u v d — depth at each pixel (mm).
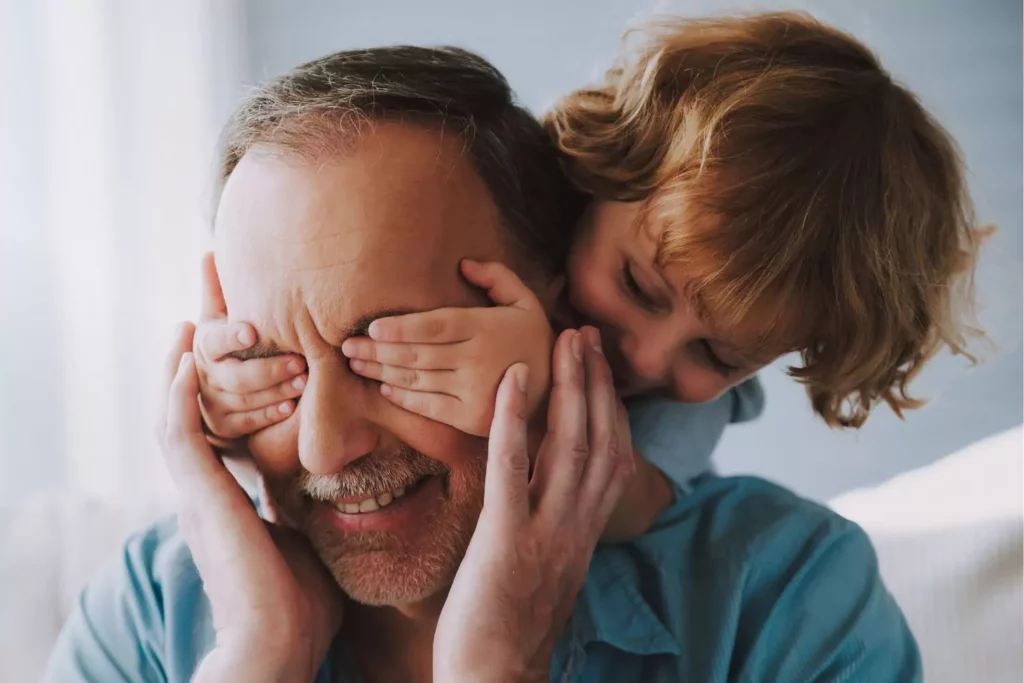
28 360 1617
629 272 846
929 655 1157
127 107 1655
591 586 916
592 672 892
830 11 1379
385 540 785
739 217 809
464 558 783
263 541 815
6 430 1598
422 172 750
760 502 985
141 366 1667
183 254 1675
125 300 1665
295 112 760
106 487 1637
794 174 832
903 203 885
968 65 1456
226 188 770
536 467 801
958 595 1194
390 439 761
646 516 963
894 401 992
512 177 818
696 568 937
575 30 1527
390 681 897
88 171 1650
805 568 921
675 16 987
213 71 1657
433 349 732
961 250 989
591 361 820
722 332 843
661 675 883
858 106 873
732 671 895
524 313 766
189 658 917
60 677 956
